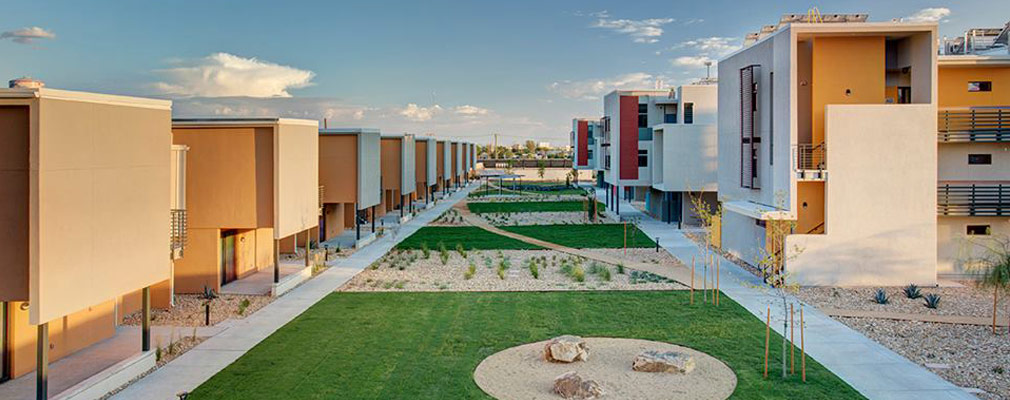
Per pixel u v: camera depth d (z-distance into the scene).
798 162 23.73
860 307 19.94
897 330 17.41
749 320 18.56
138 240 14.21
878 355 15.30
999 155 25.06
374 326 18.27
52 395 13.29
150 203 14.65
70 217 12.12
